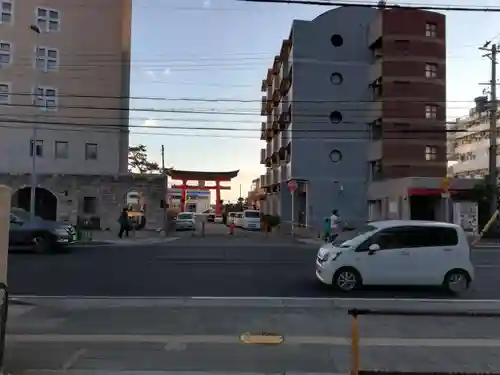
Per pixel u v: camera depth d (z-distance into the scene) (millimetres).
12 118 35281
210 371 6297
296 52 41750
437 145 41062
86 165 37031
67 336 8039
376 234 12781
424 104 41188
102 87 37656
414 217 35469
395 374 5273
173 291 12523
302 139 41469
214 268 16703
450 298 11984
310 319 9414
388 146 40500
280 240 30250
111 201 35094
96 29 37781
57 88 36500
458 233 12836
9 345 7434
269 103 56250
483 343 7777
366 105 42188
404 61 41156
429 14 41875
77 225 32188
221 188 68500
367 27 42781
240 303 11008
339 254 12633
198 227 49531
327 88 41938
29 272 15508
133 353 7090
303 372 6320
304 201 44438
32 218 22344
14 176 33969
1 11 35219
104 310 10117
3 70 35125
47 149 36156
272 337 8031
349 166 41906
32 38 35875
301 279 14578
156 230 34844
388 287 13109
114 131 37781
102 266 17016
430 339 7996
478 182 33281
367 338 8031
